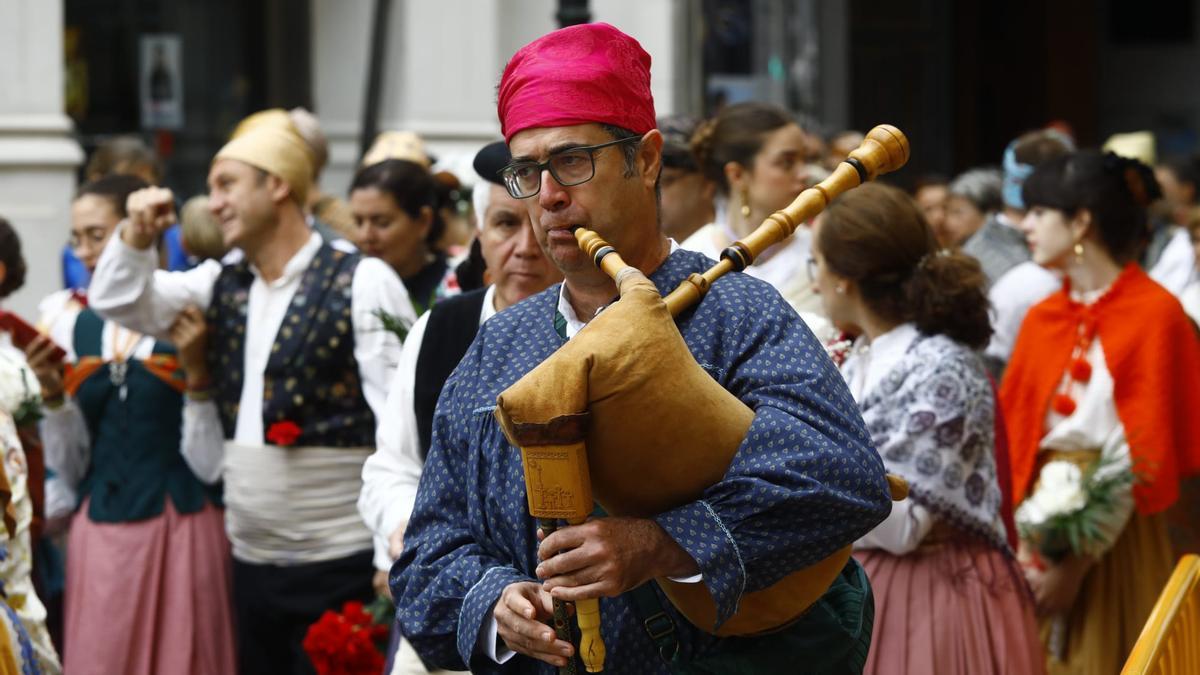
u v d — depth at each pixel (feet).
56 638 45.16
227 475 37.86
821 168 55.72
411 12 79.66
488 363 20.66
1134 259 36.01
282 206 37.11
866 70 126.72
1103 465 34.01
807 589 18.90
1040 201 35.94
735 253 18.86
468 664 19.70
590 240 18.72
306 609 37.27
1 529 29.25
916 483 28.12
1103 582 35.24
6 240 38.73
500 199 28.07
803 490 17.48
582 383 16.93
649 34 87.10
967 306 28.99
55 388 39.88
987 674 28.58
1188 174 81.51
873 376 29.22
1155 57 158.71
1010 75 158.81
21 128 66.44
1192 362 35.06
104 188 43.78
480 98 81.20
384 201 41.98
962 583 28.81
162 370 40.93
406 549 20.94
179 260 56.59
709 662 19.10
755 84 96.17
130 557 40.63
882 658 28.73
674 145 36.73
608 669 19.39
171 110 86.17
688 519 17.53
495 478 19.98
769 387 18.38
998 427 29.68
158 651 40.81
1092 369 35.06
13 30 66.39
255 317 37.47
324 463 36.78
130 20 85.30
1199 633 25.95
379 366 36.47
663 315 17.57
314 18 83.10
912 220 29.35
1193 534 38.19
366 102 79.56
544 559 17.60
